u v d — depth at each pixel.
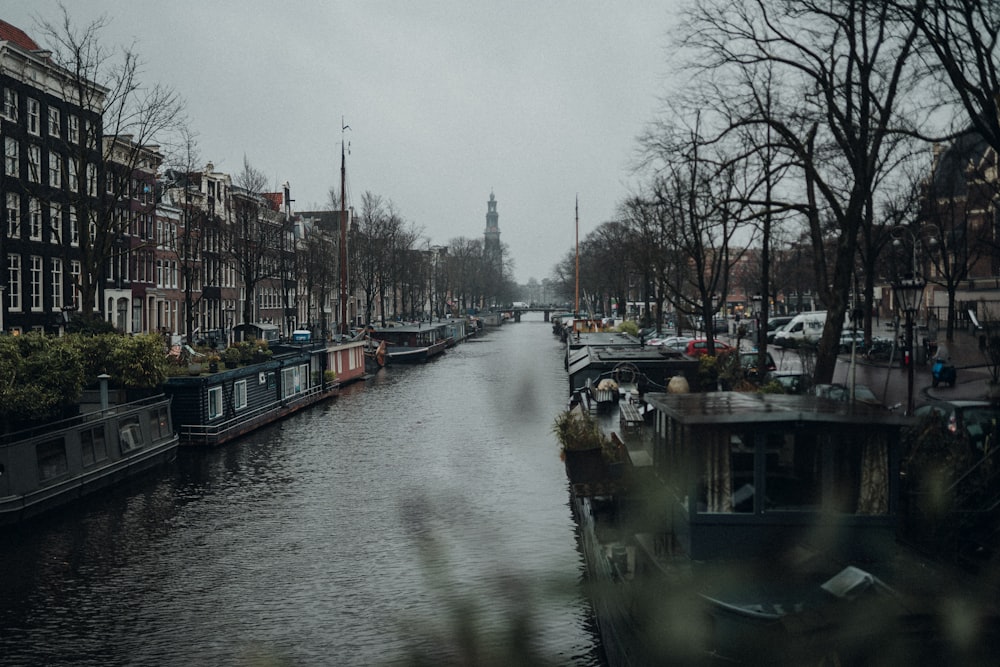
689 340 52.22
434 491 24.50
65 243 42.91
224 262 64.44
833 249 57.50
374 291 90.69
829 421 10.27
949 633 7.63
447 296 152.75
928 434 13.30
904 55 18.44
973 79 15.88
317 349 49.09
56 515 23.27
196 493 25.66
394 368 68.50
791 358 46.31
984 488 12.70
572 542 18.44
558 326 123.88
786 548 10.27
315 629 15.34
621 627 10.48
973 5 14.40
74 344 28.42
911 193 39.44
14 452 22.05
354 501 24.38
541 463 27.77
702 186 29.55
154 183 57.12
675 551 10.92
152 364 29.84
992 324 25.16
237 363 38.97
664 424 12.64
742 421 10.32
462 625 4.23
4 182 41.09
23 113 42.50
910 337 20.67
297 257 76.44
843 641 7.64
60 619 16.11
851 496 10.27
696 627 8.89
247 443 34.00
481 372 63.62
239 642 14.91
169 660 14.30
